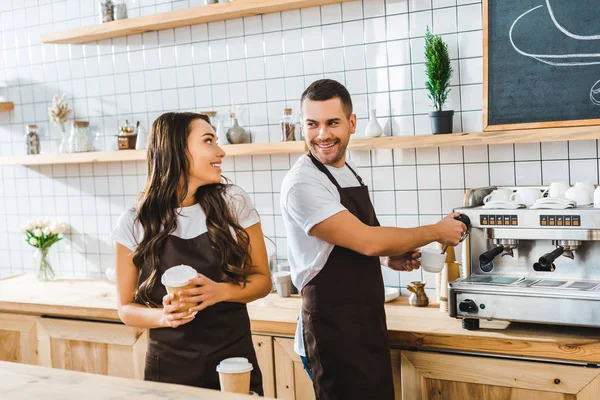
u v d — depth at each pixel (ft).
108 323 10.10
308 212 6.90
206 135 6.66
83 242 13.01
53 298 10.87
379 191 10.19
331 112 6.91
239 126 10.90
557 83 8.62
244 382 4.17
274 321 8.75
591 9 8.37
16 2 13.25
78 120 12.78
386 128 10.02
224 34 11.14
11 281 12.51
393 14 9.81
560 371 7.03
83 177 12.85
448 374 7.67
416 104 9.78
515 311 7.16
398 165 10.00
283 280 10.06
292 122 10.37
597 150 8.72
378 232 6.77
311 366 7.34
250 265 6.91
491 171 9.36
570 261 7.45
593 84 8.42
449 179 9.66
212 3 10.72
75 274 13.16
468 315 7.43
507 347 7.24
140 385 4.22
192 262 6.61
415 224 9.98
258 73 10.93
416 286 9.23
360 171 10.29
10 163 12.70
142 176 12.22
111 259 12.73
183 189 6.64
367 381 7.08
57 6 12.82
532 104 8.78
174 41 11.61
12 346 11.02
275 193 11.03
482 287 7.34
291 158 10.83
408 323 8.21
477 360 7.47
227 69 11.20
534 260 7.64
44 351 10.71
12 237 13.91
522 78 8.82
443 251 7.63
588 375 6.89
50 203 13.32
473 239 7.91
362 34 10.05
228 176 11.42
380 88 10.00
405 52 9.78
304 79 10.57
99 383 4.30
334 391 7.14
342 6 10.14
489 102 9.03
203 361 6.54
